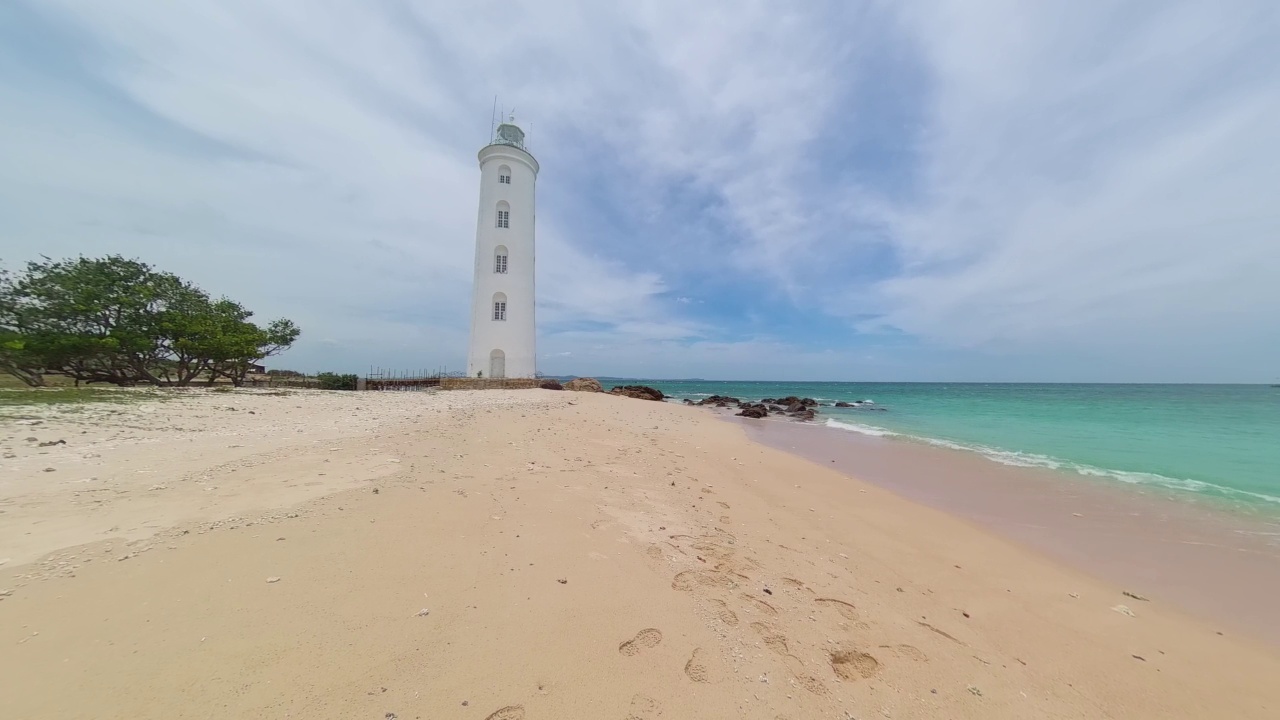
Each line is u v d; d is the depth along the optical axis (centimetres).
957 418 2725
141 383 2573
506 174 3294
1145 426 2208
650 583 458
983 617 511
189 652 285
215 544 429
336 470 705
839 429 2231
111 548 409
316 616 335
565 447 1102
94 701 242
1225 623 532
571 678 312
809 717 315
